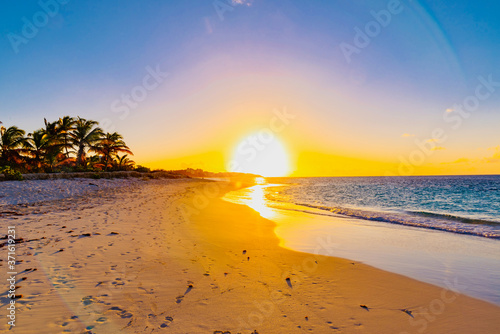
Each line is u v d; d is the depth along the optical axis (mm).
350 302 4480
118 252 6188
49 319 3248
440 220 14477
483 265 6855
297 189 54594
